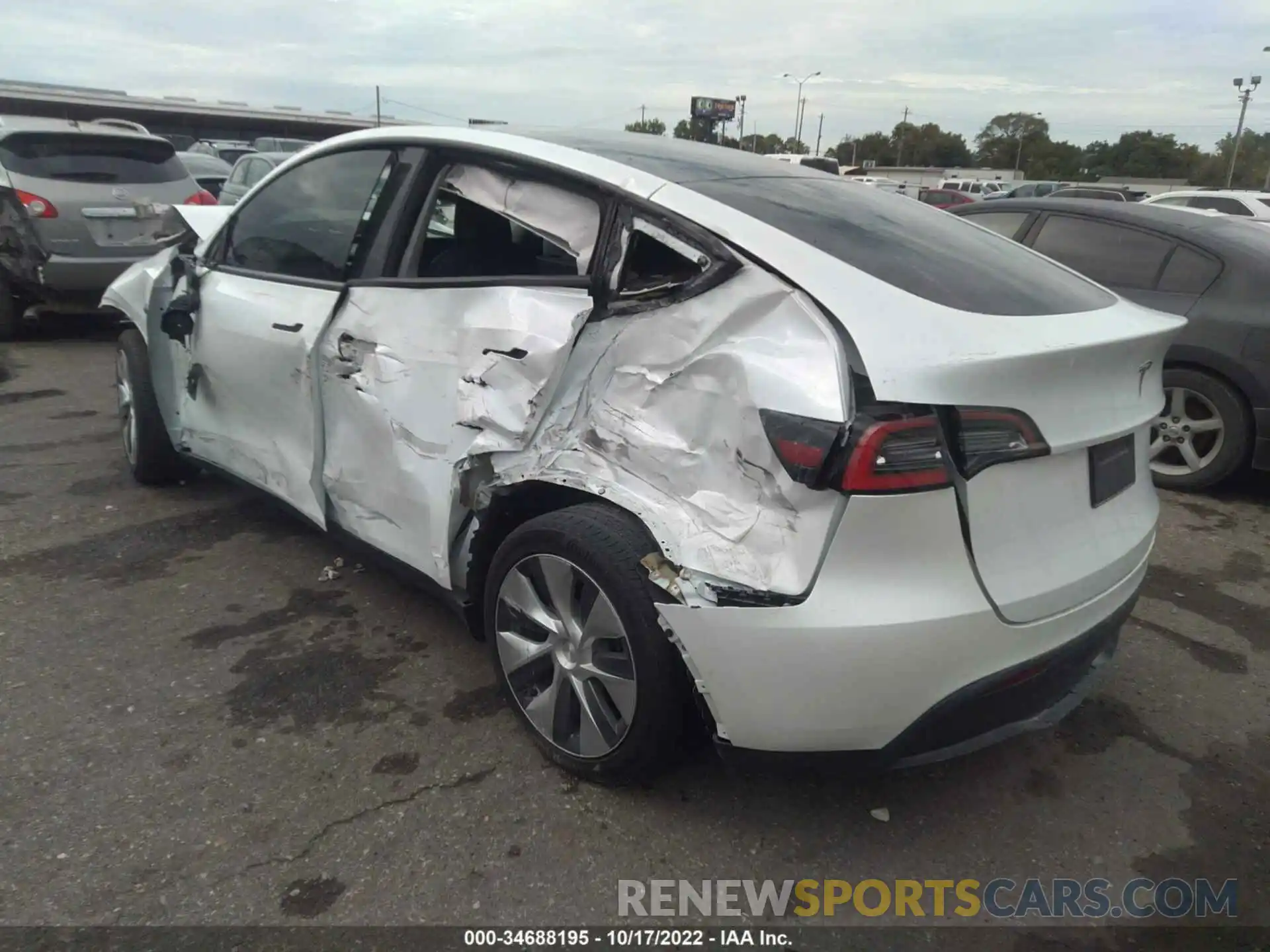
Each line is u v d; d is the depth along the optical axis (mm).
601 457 2414
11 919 2092
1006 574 2145
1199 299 5117
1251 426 5023
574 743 2582
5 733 2740
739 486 2160
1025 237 5961
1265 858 2477
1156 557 4434
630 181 2570
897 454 1975
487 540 2787
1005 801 2662
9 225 7621
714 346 2248
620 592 2309
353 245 3256
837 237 2461
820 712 2102
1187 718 3105
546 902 2221
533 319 2590
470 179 2955
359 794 2541
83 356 7754
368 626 3441
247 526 4305
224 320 3752
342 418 3186
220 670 3125
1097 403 2303
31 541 4059
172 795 2506
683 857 2379
